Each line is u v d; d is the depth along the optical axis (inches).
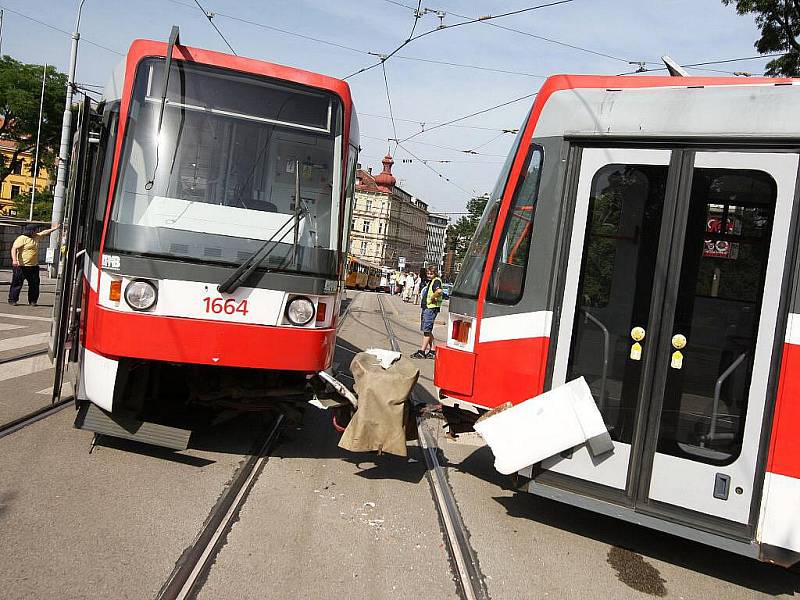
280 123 233.9
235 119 229.1
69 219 240.4
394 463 254.2
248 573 155.7
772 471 172.1
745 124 180.5
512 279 209.8
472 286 219.1
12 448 220.8
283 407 250.7
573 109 203.8
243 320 218.4
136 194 216.8
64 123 730.2
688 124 187.0
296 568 160.9
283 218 229.1
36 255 606.9
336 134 241.4
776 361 173.6
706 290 183.3
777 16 605.9
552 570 176.9
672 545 206.5
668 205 188.7
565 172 203.2
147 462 223.5
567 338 199.6
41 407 269.4
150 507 186.5
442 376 223.0
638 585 174.9
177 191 220.1
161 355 210.4
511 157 219.0
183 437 225.6
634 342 190.9
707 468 179.3
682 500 181.8
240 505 196.1
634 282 191.9
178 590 144.3
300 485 218.7
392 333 743.1
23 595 135.6
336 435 286.4
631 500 187.6
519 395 205.2
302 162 235.1
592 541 201.3
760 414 174.7
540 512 220.1
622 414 190.7
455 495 225.8
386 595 152.6
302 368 224.5
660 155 190.4
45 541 159.8
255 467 230.8
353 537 182.5
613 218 195.9
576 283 199.5
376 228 3678.6
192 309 213.9
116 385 215.6
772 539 170.9
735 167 181.3
